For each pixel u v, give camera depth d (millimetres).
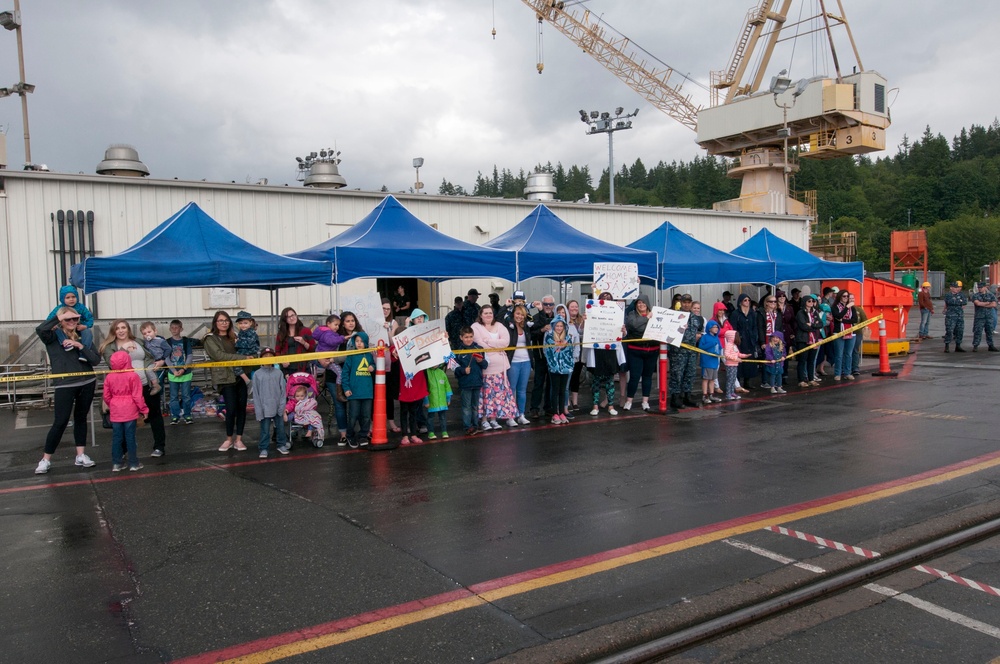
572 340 10695
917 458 7785
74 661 3725
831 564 4887
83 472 7773
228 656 3766
